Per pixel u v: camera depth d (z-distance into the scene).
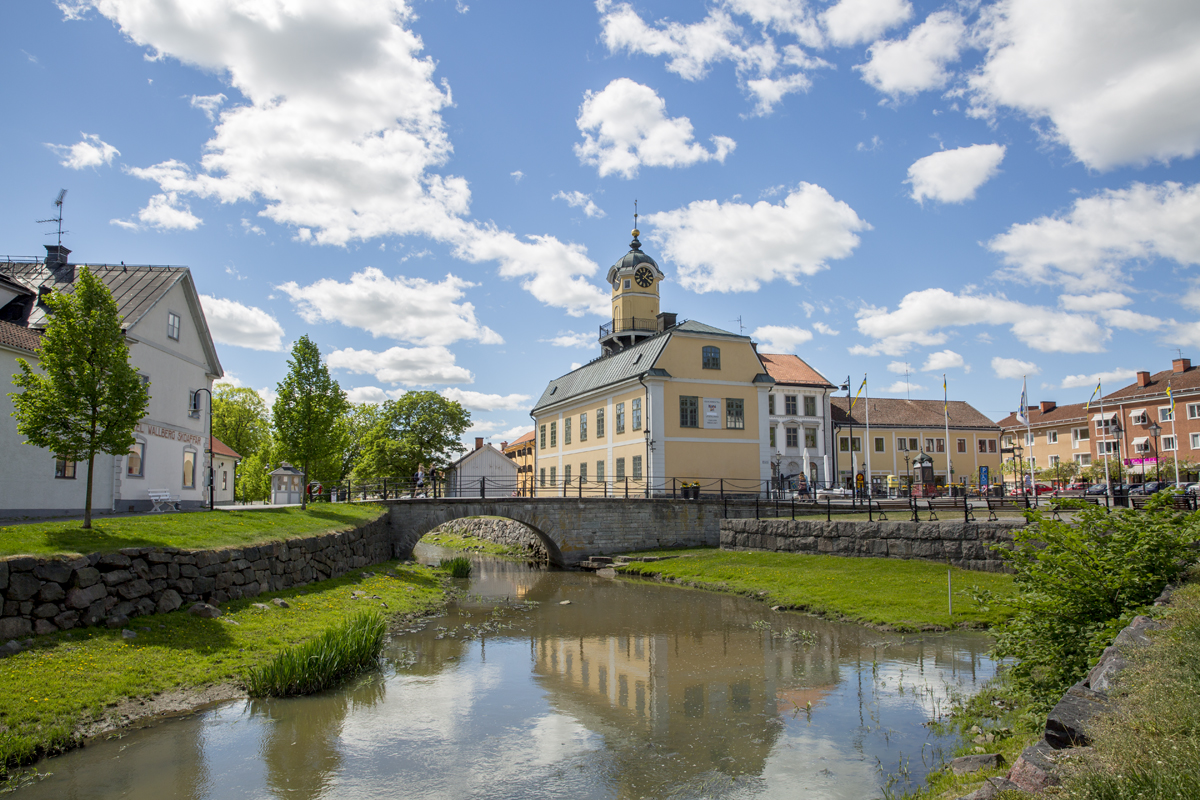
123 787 7.54
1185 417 55.94
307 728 9.46
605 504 31.94
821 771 7.84
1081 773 4.19
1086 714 5.21
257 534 17.16
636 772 8.00
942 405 70.06
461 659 13.49
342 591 18.45
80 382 13.96
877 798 7.10
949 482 64.75
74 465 21.16
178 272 26.45
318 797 7.40
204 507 27.02
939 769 7.35
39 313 23.84
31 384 14.13
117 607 11.73
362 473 55.41
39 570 10.59
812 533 24.14
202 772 7.98
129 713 9.45
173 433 26.50
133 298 24.78
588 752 8.63
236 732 9.23
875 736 8.87
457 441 60.16
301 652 11.21
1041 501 26.62
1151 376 61.09
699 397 36.97
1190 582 8.28
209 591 13.88
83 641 10.70
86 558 11.41
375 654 13.20
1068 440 66.31
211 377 29.95
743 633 15.48
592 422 43.28
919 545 20.61
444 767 8.20
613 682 11.76
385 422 58.06
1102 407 58.97
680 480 36.00
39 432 13.86
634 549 32.06
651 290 50.44
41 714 8.73
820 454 58.34
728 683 11.53
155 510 23.33
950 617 15.29
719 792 7.40
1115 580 8.26
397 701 10.73
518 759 8.45
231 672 11.21
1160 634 6.39
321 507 25.78
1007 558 9.59
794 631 15.48
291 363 26.67
